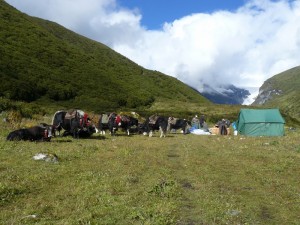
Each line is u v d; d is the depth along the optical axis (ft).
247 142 107.96
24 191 41.91
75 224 32.22
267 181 53.93
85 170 55.06
